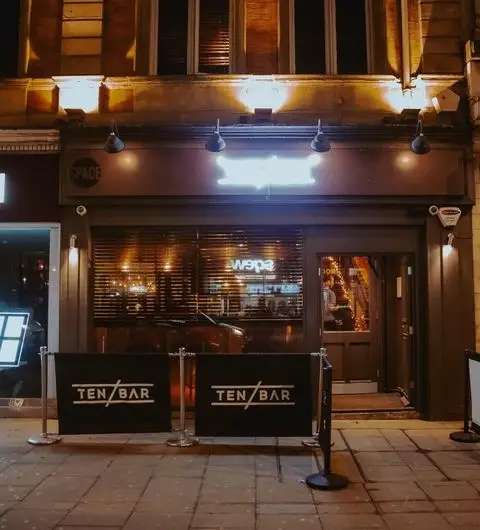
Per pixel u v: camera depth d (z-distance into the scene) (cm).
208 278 775
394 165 755
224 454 609
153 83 780
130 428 626
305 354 614
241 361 616
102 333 776
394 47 791
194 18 809
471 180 757
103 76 772
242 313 773
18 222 766
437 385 753
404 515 456
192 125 748
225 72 805
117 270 777
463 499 489
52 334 769
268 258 777
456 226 764
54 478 536
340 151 757
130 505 475
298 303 774
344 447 637
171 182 757
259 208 764
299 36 809
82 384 627
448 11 784
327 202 755
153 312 775
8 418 768
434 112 770
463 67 775
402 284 845
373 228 774
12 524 437
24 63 793
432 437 676
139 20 803
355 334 880
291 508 470
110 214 766
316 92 779
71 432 624
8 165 770
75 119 755
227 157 758
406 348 820
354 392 873
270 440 659
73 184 757
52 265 772
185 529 431
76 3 793
